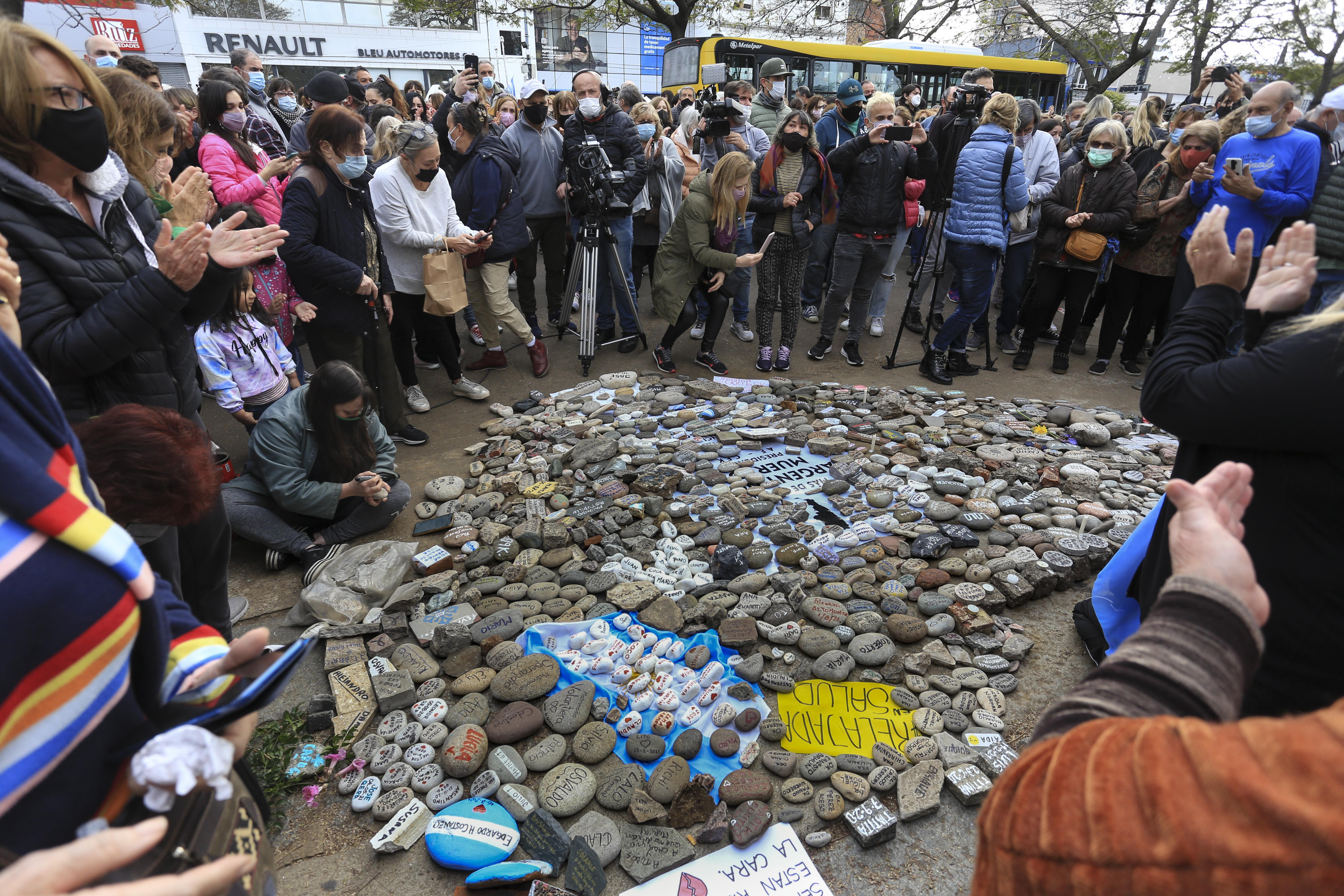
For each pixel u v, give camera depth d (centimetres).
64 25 1584
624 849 181
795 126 470
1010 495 352
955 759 207
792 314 519
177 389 197
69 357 160
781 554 296
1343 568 105
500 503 341
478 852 178
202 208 203
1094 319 578
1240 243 124
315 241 336
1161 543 161
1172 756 47
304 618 263
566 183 509
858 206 496
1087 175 500
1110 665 66
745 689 229
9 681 60
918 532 316
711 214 457
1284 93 394
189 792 71
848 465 373
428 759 205
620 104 646
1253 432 108
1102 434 416
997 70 1319
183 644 88
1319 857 37
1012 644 254
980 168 459
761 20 2025
